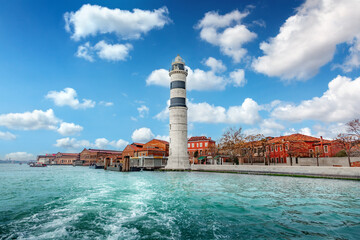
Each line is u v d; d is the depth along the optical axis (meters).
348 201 17.58
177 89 71.62
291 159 51.56
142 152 84.81
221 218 13.02
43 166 152.00
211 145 79.88
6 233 10.36
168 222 12.23
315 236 10.10
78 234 10.26
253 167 47.75
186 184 29.88
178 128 70.06
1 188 27.27
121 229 11.01
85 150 149.75
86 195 21.23
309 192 21.88
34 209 15.32
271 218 12.98
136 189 25.25
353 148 43.38
